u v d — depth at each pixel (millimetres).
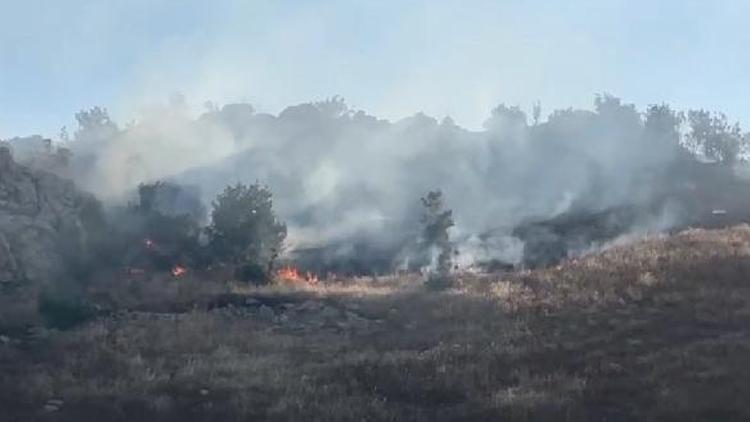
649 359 20953
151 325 26922
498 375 20688
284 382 20750
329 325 27578
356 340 25547
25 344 24219
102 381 20812
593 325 25109
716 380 18938
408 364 21828
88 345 24250
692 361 20406
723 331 23547
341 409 18438
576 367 20938
